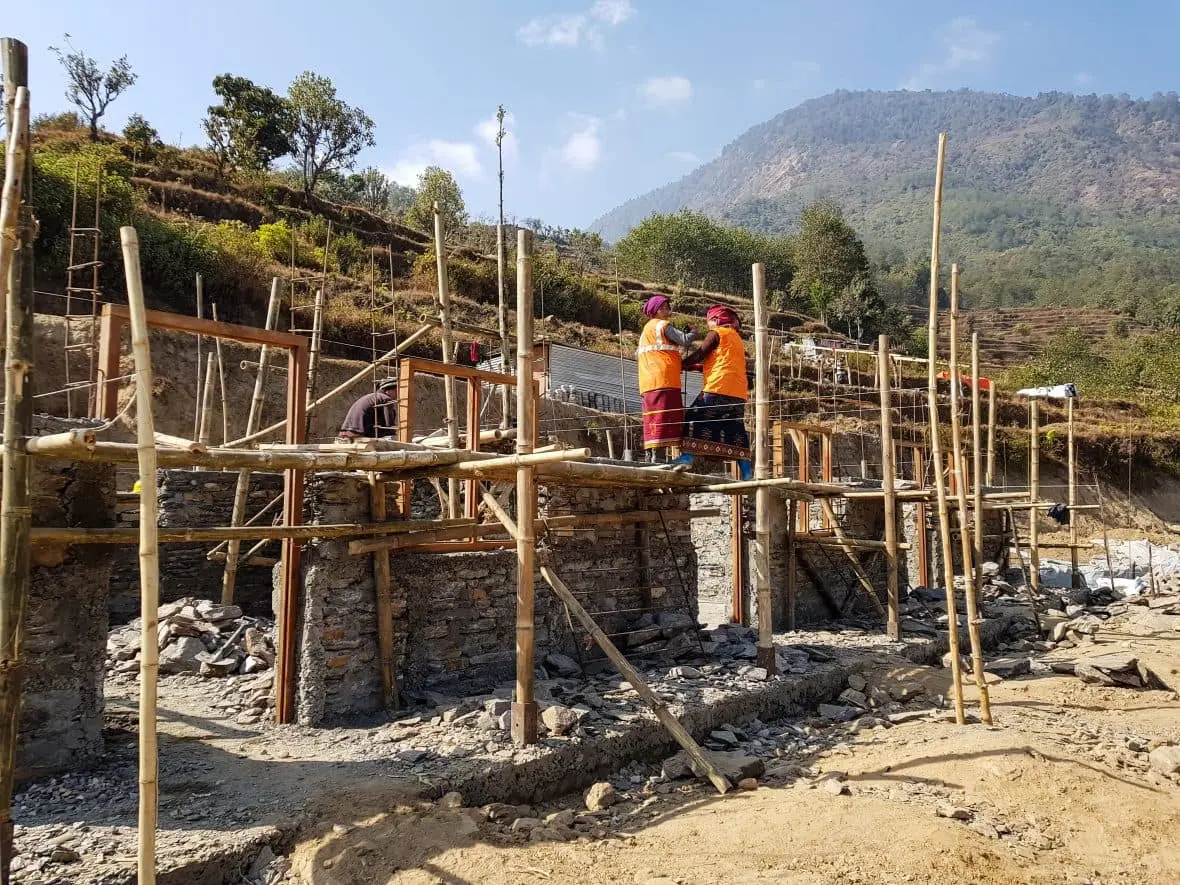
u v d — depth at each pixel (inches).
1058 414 1656.0
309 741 277.7
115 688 338.0
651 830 240.1
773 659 388.2
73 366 674.8
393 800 228.1
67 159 899.4
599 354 973.2
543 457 260.4
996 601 703.1
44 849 190.1
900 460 1127.0
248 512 439.8
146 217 968.9
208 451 217.2
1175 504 1498.5
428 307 1114.1
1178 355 2129.7
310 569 299.1
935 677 442.3
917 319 3442.4
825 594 550.9
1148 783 297.3
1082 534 1339.8
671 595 443.5
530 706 279.6
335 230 1432.1
